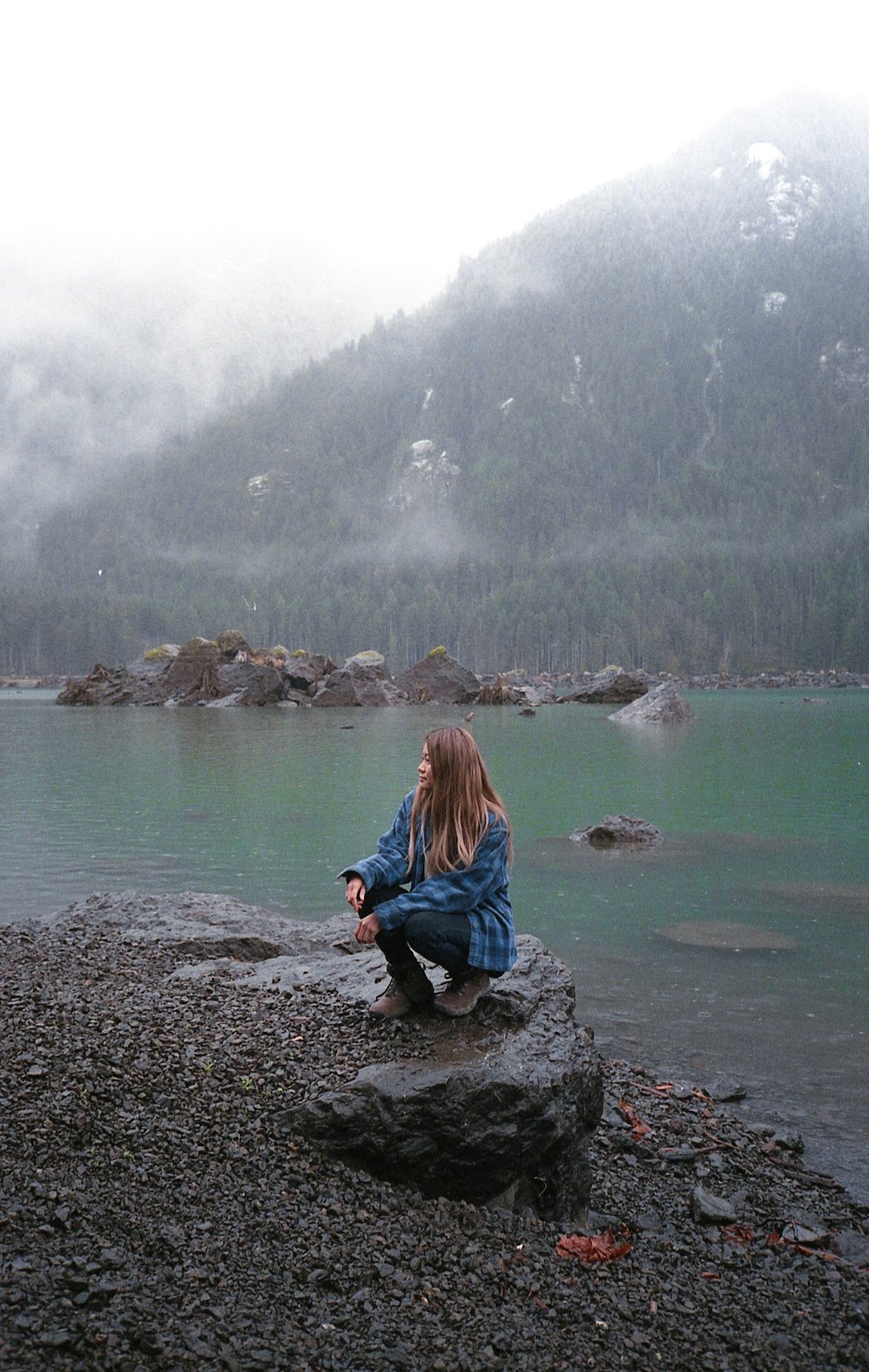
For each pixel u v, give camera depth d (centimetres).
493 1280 315
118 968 555
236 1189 331
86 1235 288
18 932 659
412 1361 266
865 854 1215
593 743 3017
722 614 17825
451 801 391
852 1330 319
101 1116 356
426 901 383
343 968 494
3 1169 313
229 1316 268
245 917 709
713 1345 300
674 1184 428
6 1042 407
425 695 5872
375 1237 323
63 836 1282
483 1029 401
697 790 1853
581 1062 392
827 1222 400
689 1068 554
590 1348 288
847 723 4144
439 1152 360
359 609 18000
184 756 2491
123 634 16425
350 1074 379
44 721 4128
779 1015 638
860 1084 533
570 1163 389
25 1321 244
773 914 910
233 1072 392
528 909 929
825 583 18650
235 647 6144
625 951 786
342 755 2497
